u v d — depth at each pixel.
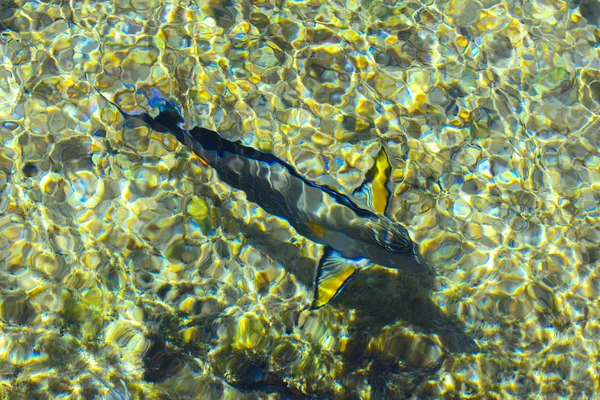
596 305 0.94
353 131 1.00
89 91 0.99
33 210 0.94
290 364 0.91
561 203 0.98
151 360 0.90
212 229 0.96
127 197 0.96
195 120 0.99
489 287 0.94
